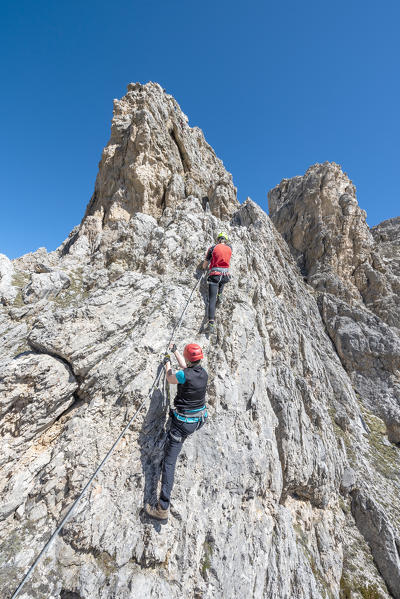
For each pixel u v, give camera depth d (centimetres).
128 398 561
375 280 2102
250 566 559
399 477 1223
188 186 1666
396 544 909
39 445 519
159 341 652
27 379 514
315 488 854
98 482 486
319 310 1980
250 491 628
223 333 747
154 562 453
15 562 405
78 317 620
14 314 791
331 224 2317
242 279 909
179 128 1867
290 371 952
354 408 1463
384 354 1689
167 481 463
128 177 1467
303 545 741
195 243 921
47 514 456
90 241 1391
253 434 670
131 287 755
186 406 466
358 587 808
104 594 406
